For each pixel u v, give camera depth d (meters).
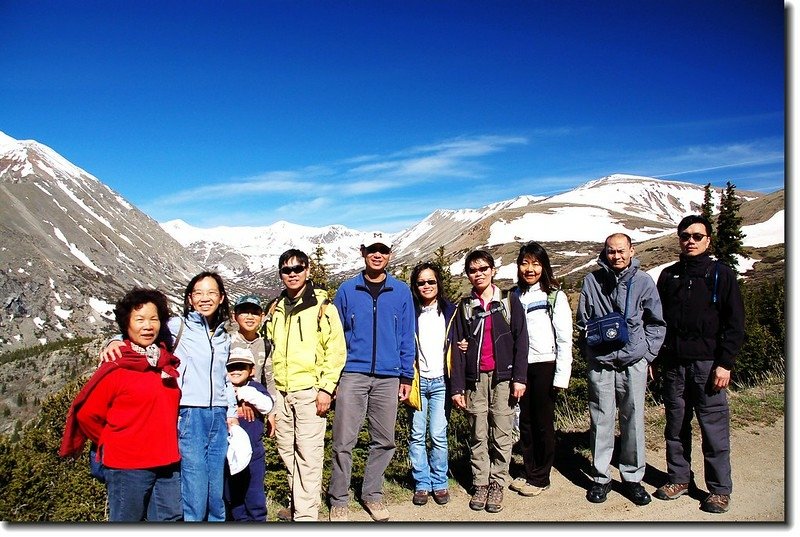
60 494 16.19
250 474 5.43
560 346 6.11
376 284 5.91
